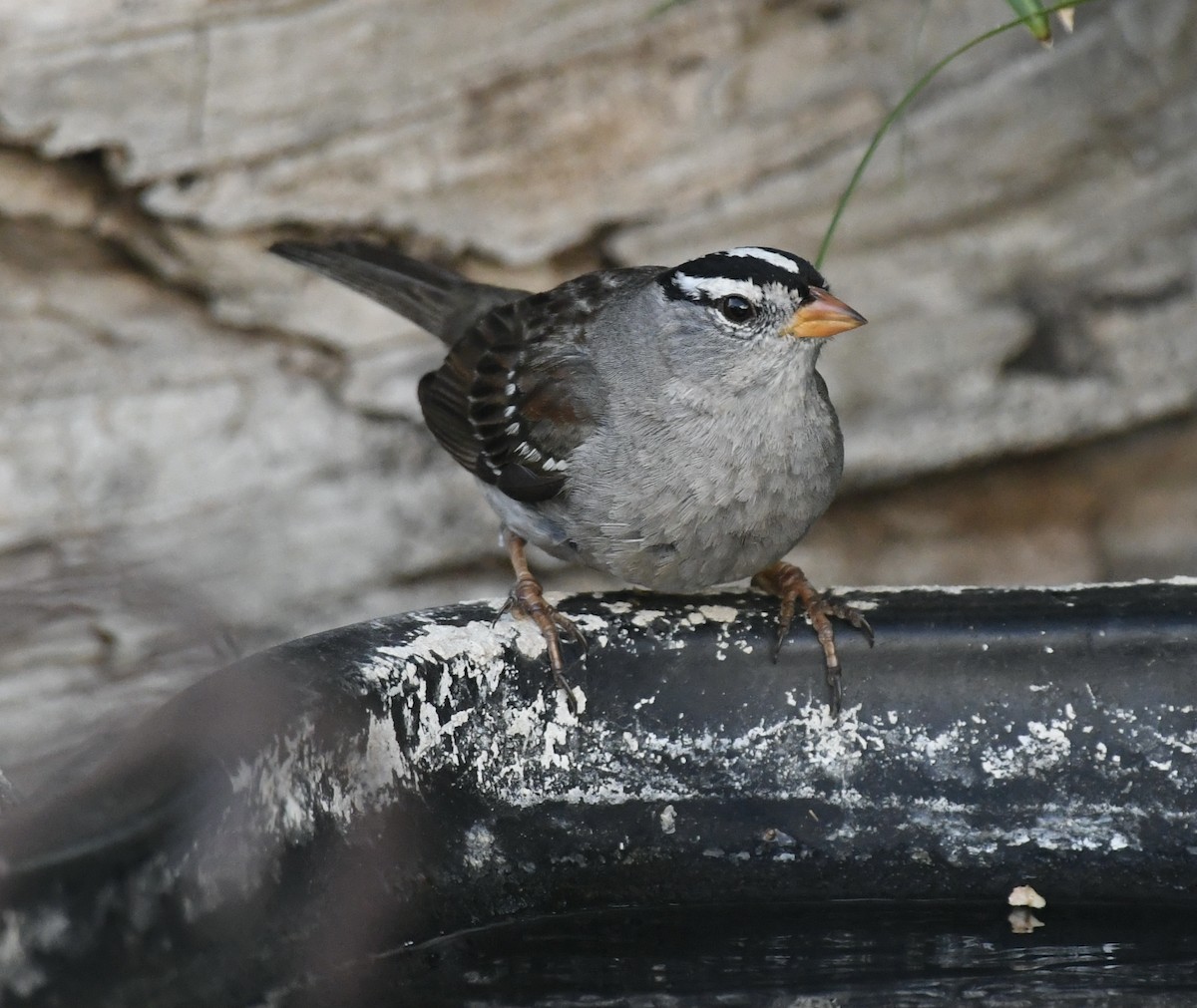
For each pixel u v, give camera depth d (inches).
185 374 459.2
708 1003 194.1
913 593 246.8
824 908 231.0
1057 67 458.0
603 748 235.1
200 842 173.9
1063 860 232.1
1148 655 234.8
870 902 232.7
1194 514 490.9
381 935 200.7
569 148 452.1
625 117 451.2
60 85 427.5
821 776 236.5
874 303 468.8
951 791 234.8
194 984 172.4
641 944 215.3
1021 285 471.5
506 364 299.4
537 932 218.8
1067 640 235.9
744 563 278.7
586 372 284.8
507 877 224.2
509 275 466.0
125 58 427.5
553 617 236.8
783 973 203.8
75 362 454.0
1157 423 482.3
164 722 185.6
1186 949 212.8
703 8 443.5
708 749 236.4
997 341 471.2
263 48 431.8
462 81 442.9
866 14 451.8
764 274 264.5
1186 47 462.6
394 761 212.7
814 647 238.5
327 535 464.4
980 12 453.7
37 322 453.4
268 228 452.8
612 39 443.8
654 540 276.5
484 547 474.6
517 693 232.4
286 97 438.3
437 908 212.2
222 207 447.5
